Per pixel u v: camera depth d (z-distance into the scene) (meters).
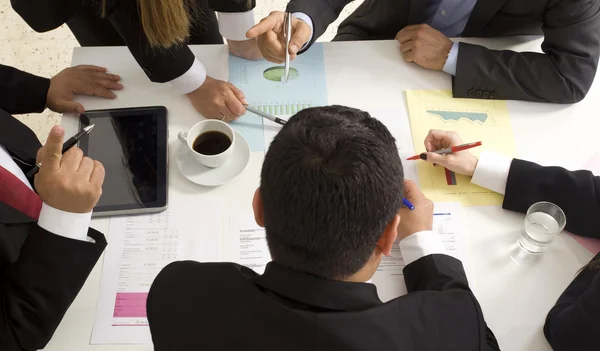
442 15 1.43
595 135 1.17
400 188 0.66
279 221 0.64
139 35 1.08
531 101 1.21
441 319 0.75
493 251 1.03
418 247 0.98
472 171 1.08
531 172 1.06
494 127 1.17
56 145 0.85
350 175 0.61
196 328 0.71
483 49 1.22
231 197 1.06
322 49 1.27
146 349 0.92
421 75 1.24
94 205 0.94
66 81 1.17
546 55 1.23
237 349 0.68
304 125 0.65
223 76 1.23
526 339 0.95
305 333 0.65
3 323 0.87
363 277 0.73
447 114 1.18
